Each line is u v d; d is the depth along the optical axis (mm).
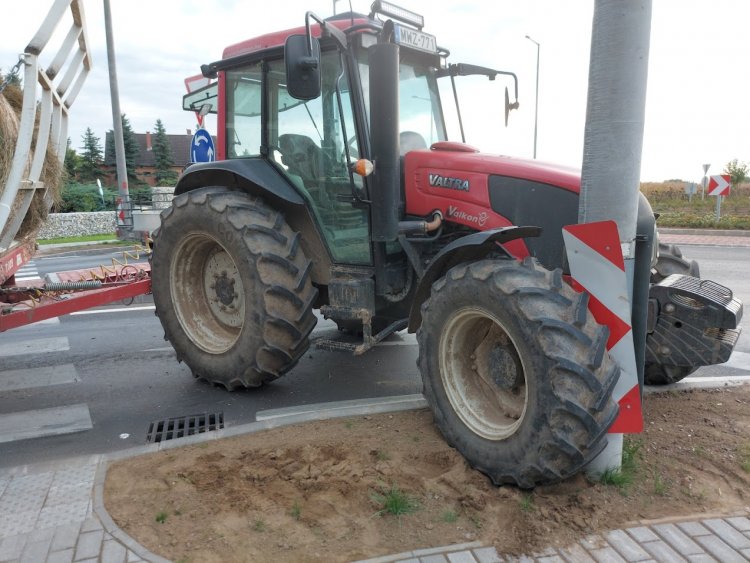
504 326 2916
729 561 2406
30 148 4340
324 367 5266
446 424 3318
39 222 5238
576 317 2736
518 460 2861
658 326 3695
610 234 2762
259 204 4402
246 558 2473
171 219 4684
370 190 4035
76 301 4844
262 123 4559
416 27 4512
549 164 3832
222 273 4754
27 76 3811
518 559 2438
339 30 3781
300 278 4188
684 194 26469
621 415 2855
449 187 3934
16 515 2842
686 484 2982
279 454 3369
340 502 2873
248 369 4340
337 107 4121
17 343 6371
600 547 2506
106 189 29234
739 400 4074
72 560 2480
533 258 3068
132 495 3000
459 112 4926
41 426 4098
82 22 4699
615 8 2701
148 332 6809
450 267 3482
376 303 4348
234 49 4734
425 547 2529
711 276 9836
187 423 4094
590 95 2850
